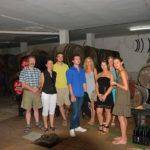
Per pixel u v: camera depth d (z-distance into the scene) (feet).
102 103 17.81
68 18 22.43
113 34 37.88
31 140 16.89
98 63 27.91
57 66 19.56
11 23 24.40
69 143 16.22
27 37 37.73
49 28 28.04
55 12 19.76
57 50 24.70
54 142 16.37
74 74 16.98
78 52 25.05
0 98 34.73
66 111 22.57
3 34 32.30
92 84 19.57
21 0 15.96
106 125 18.30
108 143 16.08
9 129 19.70
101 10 19.52
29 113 18.78
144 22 26.27
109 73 17.78
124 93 15.06
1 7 17.81
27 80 18.08
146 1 17.01
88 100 20.02
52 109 18.48
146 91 18.57
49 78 17.95
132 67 38.88
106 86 17.60
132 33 36.91
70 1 16.47
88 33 35.45
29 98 18.47
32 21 23.47
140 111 16.34
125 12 20.61
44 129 18.65
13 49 54.24
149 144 15.74
